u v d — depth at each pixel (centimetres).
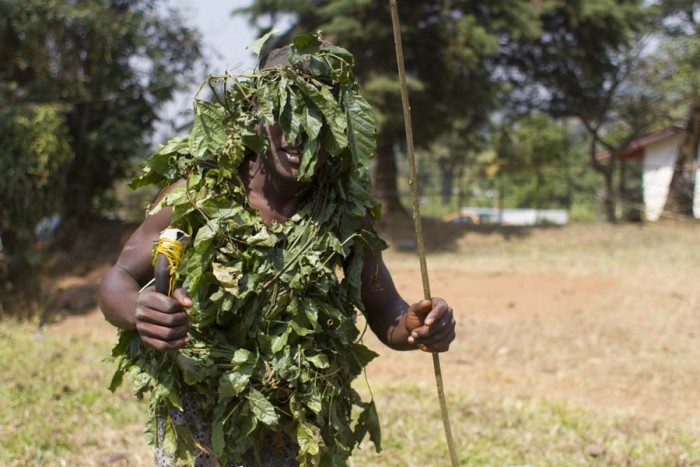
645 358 827
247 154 269
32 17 1416
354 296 282
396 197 2017
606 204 2450
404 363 810
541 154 2523
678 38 2222
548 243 1842
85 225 1636
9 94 1256
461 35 1723
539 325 984
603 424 584
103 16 1482
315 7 1862
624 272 1339
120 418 563
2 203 1077
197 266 256
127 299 257
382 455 496
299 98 254
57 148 1118
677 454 515
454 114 1855
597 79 2200
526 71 2217
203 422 275
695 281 1246
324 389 275
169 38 1631
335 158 272
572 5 1991
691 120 2238
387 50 1762
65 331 982
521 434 550
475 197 3606
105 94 1569
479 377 755
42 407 583
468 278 1319
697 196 2584
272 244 259
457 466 293
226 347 265
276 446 283
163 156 271
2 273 1102
